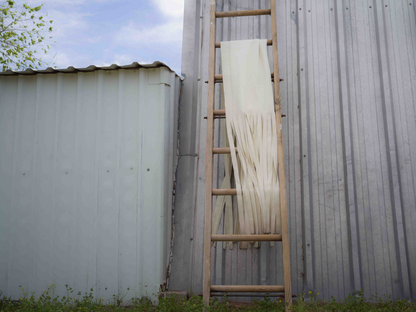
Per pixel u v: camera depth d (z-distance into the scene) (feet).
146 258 9.14
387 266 9.02
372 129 9.75
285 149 9.81
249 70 9.06
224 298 8.38
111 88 10.16
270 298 8.98
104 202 9.58
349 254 9.18
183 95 10.49
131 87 10.09
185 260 9.49
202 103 10.36
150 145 9.64
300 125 9.93
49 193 9.87
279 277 9.16
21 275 9.58
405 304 8.25
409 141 9.58
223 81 9.08
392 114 9.76
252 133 8.60
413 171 9.42
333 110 9.95
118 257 9.24
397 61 10.02
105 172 9.72
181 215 9.78
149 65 9.85
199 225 9.71
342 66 10.15
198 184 9.93
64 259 9.47
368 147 9.67
